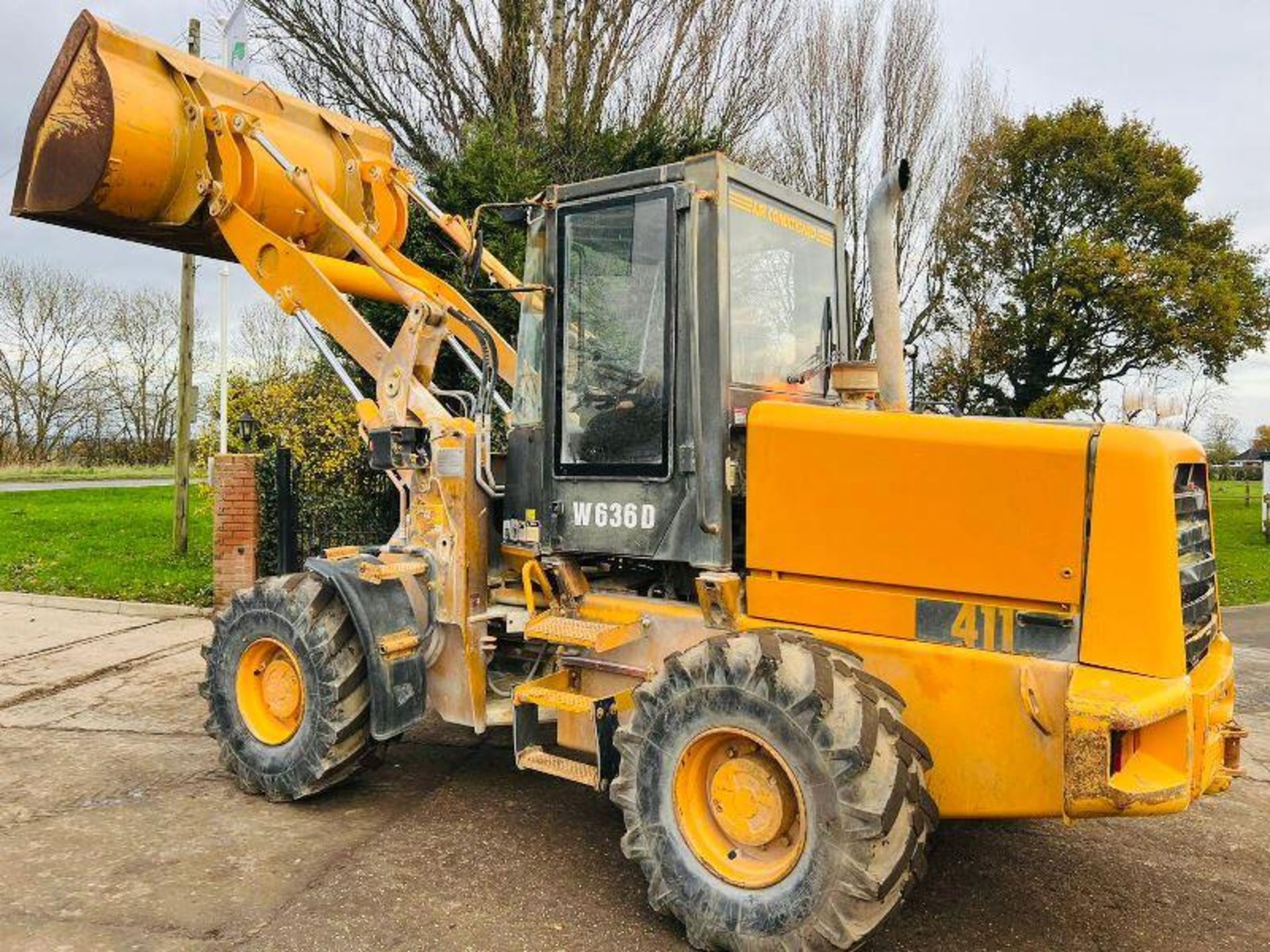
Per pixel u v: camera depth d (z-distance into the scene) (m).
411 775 5.20
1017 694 3.31
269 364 16.19
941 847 4.55
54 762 5.31
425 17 11.95
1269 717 6.96
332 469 9.89
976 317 19.33
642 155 10.98
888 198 3.95
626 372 4.07
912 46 13.99
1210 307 24.36
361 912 3.65
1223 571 14.75
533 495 4.60
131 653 7.88
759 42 12.84
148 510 19.06
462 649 4.66
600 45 12.31
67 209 5.11
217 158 5.35
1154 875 4.28
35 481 32.38
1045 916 3.87
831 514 3.62
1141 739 3.20
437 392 5.06
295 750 4.60
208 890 3.80
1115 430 3.28
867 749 3.08
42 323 40.97
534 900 3.80
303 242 5.73
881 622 3.56
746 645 3.41
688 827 3.51
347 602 4.46
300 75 11.98
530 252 4.45
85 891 3.77
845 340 4.92
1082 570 3.25
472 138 10.47
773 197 4.34
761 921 3.25
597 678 4.38
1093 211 25.80
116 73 5.03
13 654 7.80
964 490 3.40
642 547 4.03
